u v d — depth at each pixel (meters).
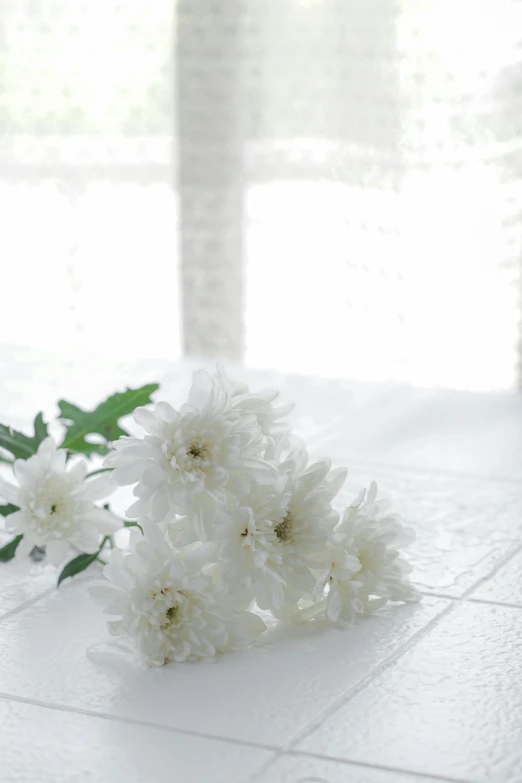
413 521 0.92
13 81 1.71
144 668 0.73
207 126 1.61
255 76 1.58
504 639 0.75
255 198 1.60
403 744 0.67
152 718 0.69
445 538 0.89
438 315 1.51
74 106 1.69
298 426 1.16
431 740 0.67
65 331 1.77
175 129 1.63
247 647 0.75
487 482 1.00
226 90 1.59
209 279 1.66
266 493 0.74
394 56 1.48
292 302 1.60
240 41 1.58
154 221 1.70
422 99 1.47
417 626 0.77
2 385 1.32
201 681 0.72
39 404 1.23
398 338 1.54
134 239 1.71
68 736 0.68
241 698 0.70
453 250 1.49
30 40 1.69
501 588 0.81
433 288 1.51
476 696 0.70
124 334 1.74
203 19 1.58
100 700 0.70
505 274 1.47
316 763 0.66
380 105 1.50
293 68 1.55
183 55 1.60
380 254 1.53
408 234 1.51
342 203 1.54
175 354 1.72
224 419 0.74
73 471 0.80
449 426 1.16
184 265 1.67
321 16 1.53
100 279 1.74
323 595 0.78
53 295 1.76
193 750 0.67
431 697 0.70
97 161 1.70
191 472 0.73
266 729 0.68
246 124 1.59
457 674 0.72
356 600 0.76
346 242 1.55
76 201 1.72
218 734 0.68
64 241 1.74
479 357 1.50
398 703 0.70
